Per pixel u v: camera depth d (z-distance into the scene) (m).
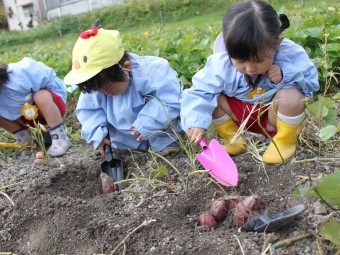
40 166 1.18
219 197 0.87
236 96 1.00
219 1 7.91
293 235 0.73
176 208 0.88
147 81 1.11
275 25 0.83
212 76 0.97
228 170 0.90
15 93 1.23
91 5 9.72
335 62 1.46
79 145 1.37
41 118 1.33
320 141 1.01
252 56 0.82
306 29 1.46
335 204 0.68
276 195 0.85
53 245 0.84
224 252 0.72
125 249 0.78
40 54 2.58
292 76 0.92
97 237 0.83
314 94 1.43
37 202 0.95
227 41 0.82
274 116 0.98
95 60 1.03
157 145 1.15
